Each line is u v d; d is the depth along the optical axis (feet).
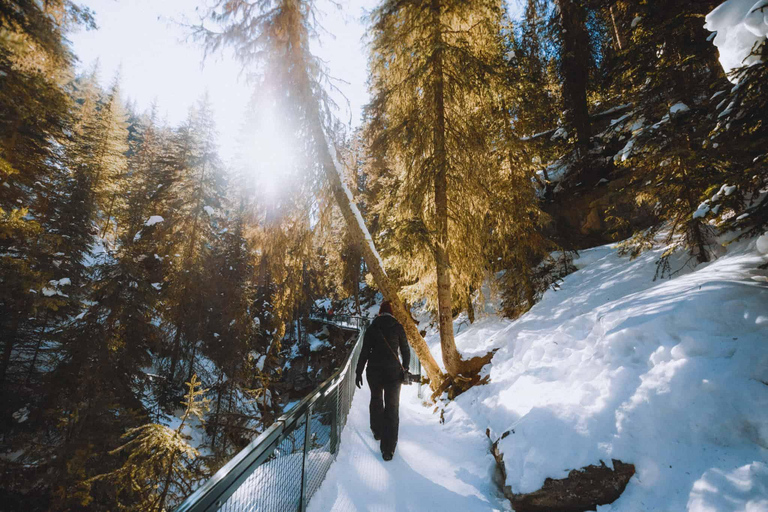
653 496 8.00
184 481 15.38
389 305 14.14
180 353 47.65
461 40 21.75
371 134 24.04
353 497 9.48
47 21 14.90
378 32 22.29
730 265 15.33
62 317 36.42
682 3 20.56
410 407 21.35
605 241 35.60
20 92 16.76
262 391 36.27
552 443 10.03
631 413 9.71
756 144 14.37
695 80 21.98
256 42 19.44
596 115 42.50
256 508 5.73
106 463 24.98
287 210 21.68
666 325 11.30
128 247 38.42
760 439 7.78
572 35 37.99
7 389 29.86
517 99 22.24
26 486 23.50
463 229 21.90
